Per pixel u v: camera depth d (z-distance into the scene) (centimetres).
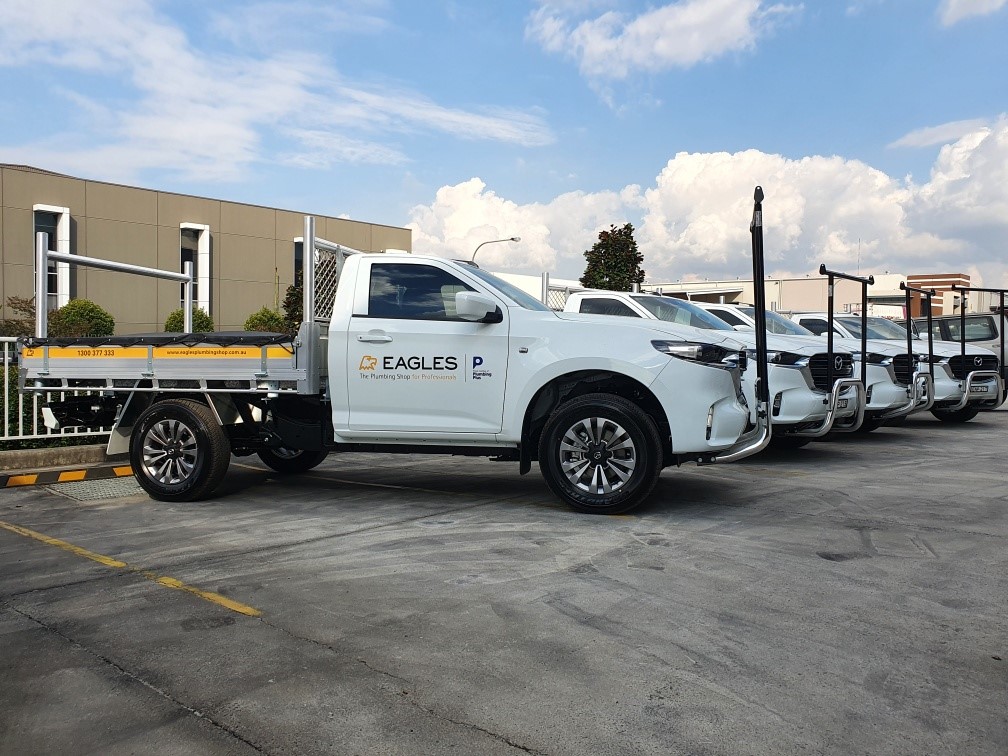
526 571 477
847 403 966
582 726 293
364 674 338
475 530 580
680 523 597
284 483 787
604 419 609
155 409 693
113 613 413
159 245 3594
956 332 1723
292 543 549
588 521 605
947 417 1439
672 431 601
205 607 421
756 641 370
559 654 356
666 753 275
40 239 841
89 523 613
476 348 636
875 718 298
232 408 729
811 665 344
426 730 291
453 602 425
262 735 289
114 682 333
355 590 446
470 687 325
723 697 315
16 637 381
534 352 625
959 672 337
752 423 692
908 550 523
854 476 819
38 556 520
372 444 673
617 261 2173
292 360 664
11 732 293
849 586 448
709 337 649
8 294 3136
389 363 650
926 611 408
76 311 2766
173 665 348
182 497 686
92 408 755
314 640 375
